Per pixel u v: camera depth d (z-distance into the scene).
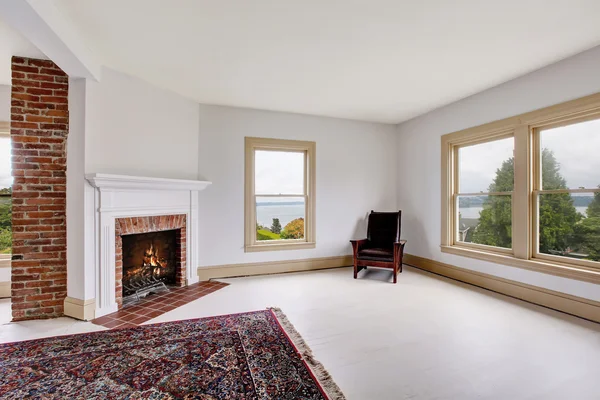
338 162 4.89
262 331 2.49
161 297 3.38
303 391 1.71
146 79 3.32
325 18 2.22
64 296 2.84
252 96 3.88
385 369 1.95
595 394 1.69
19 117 2.71
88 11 2.11
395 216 4.67
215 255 4.18
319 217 4.77
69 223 2.76
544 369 1.95
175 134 3.74
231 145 4.25
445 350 2.20
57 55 2.35
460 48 2.67
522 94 3.26
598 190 2.74
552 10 2.11
